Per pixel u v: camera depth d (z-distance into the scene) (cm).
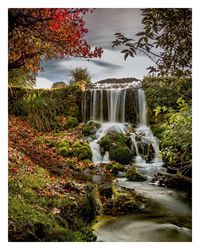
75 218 366
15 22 427
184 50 268
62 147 797
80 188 475
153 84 499
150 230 380
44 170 538
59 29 452
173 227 388
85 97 1075
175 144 328
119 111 1065
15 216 307
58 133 934
